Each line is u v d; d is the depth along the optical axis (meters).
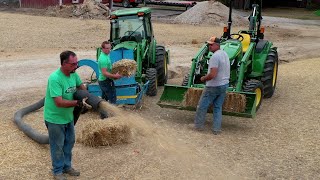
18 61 14.22
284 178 6.01
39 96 10.04
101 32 21.14
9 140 6.93
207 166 6.25
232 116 8.65
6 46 16.86
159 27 24.23
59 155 5.45
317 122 8.44
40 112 8.62
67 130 5.52
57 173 5.56
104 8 28.39
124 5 34.22
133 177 5.81
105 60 7.91
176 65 14.56
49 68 13.32
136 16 10.21
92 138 6.74
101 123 6.81
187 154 6.63
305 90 10.98
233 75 8.99
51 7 29.12
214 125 7.67
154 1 33.91
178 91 8.51
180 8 36.19
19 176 5.70
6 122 7.91
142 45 9.78
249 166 6.35
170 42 19.78
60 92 5.07
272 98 10.23
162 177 5.83
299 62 15.45
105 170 5.99
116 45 9.97
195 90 8.09
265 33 24.58
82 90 5.38
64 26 22.38
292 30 26.59
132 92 8.62
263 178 5.98
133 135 7.28
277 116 8.80
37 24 22.56
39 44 17.64
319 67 14.06
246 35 9.87
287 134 7.76
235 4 39.38
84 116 8.27
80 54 15.73
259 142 7.32
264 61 9.86
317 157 6.74
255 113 8.37
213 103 7.71
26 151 6.51
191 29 24.19
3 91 10.44
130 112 8.69
